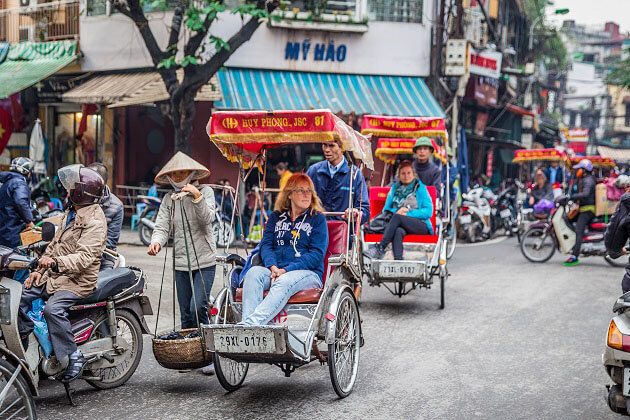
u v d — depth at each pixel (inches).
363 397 221.0
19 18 767.7
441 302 357.4
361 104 661.9
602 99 2472.9
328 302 221.6
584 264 532.1
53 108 759.1
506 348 281.0
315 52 693.3
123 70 698.8
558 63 1483.8
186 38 659.4
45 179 597.3
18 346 193.6
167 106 613.6
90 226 213.2
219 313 219.9
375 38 708.7
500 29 1055.0
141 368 253.3
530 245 544.1
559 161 772.0
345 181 285.4
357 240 251.1
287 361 208.2
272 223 236.5
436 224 370.3
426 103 682.2
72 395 221.5
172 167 238.4
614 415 204.8
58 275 211.2
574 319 334.3
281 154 696.4
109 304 224.7
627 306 177.3
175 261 246.2
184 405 212.7
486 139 930.7
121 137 712.4
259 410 208.1
